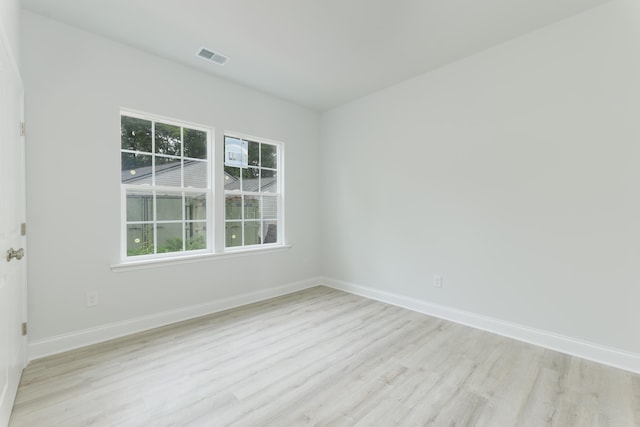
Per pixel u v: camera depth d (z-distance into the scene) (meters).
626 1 2.08
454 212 3.00
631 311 2.10
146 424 1.56
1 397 1.42
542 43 2.44
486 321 2.79
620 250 2.14
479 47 2.71
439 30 2.45
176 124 3.05
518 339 2.59
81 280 2.43
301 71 3.16
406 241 3.42
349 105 4.03
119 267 2.60
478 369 2.12
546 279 2.46
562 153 2.36
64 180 2.35
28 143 2.18
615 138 2.15
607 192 2.18
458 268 2.98
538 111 2.47
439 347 2.45
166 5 2.13
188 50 2.75
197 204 3.21
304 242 4.27
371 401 1.77
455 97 2.97
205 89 3.18
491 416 1.64
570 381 1.97
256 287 3.66
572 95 2.31
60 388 1.86
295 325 2.89
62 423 1.56
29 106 2.19
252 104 3.61
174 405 1.72
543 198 2.46
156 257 2.89
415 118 3.31
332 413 1.66
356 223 3.97
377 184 3.71
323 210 4.43
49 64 2.27
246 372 2.07
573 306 2.33
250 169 3.72
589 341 2.26
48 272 2.28
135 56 2.71
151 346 2.44
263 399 1.78
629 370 2.09
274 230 4.00
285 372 2.07
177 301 2.98
